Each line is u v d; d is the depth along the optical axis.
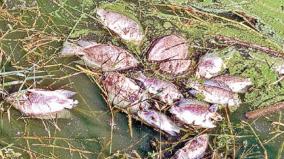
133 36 3.17
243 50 3.24
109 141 2.87
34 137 2.84
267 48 3.25
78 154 2.82
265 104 3.06
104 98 3.00
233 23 3.35
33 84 2.96
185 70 3.10
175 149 2.83
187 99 2.95
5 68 3.05
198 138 2.80
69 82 3.04
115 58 3.07
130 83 2.97
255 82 3.12
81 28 3.25
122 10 3.32
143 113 2.89
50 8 3.33
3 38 3.17
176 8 3.39
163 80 3.00
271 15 3.36
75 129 2.90
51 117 2.91
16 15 3.27
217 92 2.98
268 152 2.90
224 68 3.12
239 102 3.02
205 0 3.39
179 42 3.14
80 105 2.97
